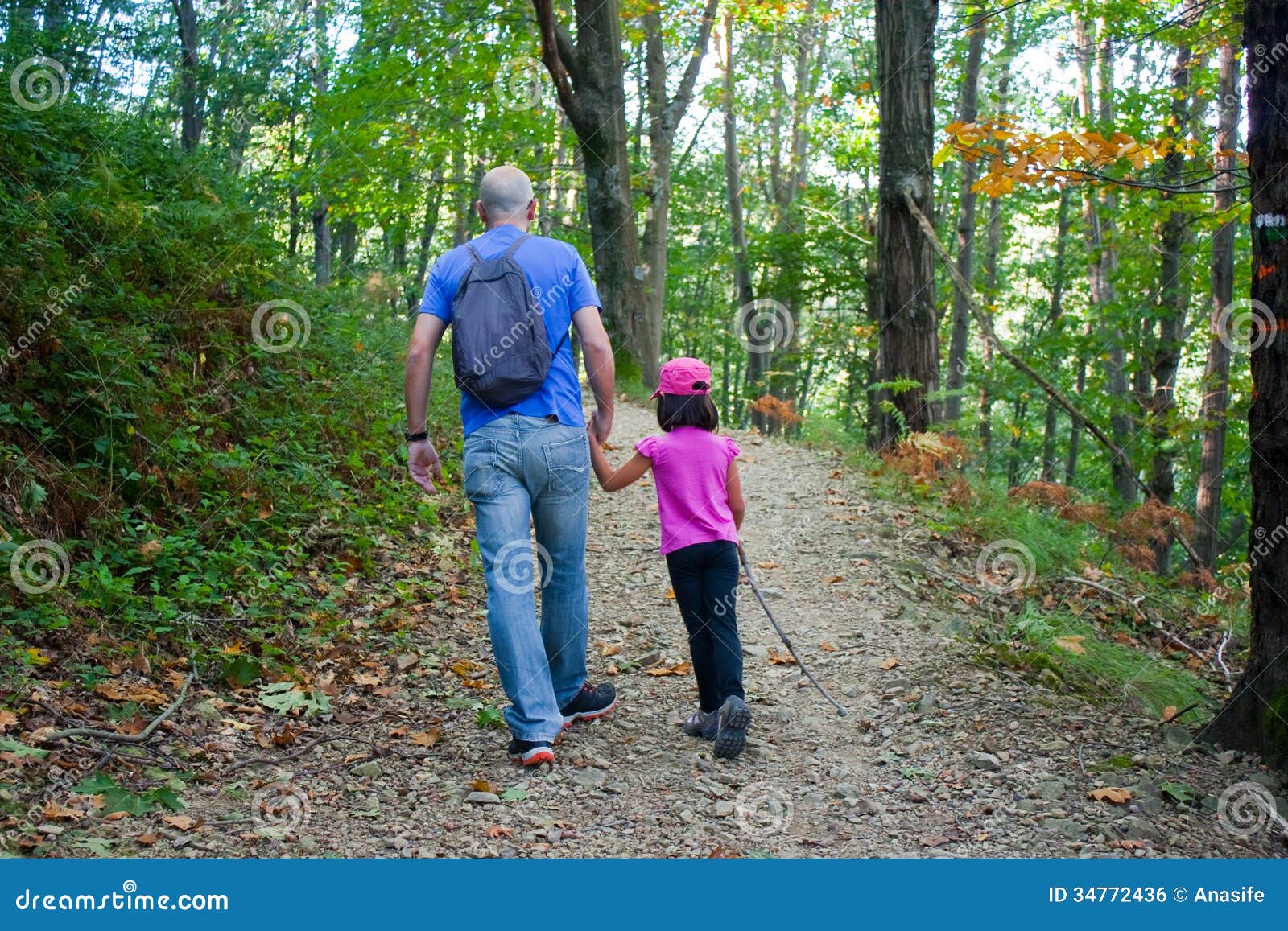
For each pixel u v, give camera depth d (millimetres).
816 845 3340
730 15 19344
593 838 3277
